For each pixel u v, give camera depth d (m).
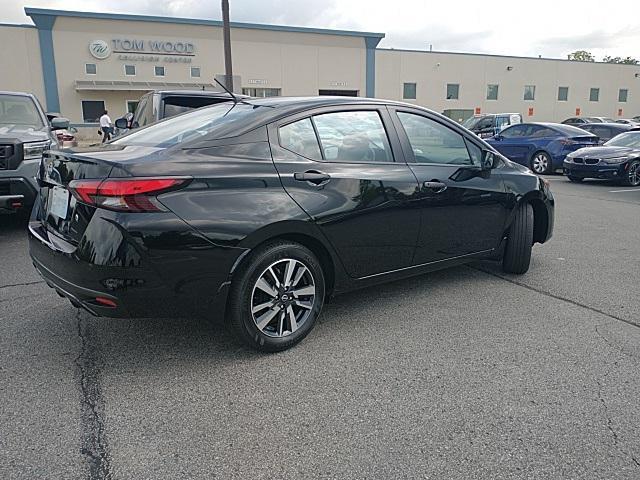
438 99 40.00
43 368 3.14
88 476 2.22
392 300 4.30
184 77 32.91
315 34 35.44
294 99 3.68
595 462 2.32
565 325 3.79
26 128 6.99
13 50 29.58
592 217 8.00
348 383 2.99
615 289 4.57
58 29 30.12
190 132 3.35
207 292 2.98
